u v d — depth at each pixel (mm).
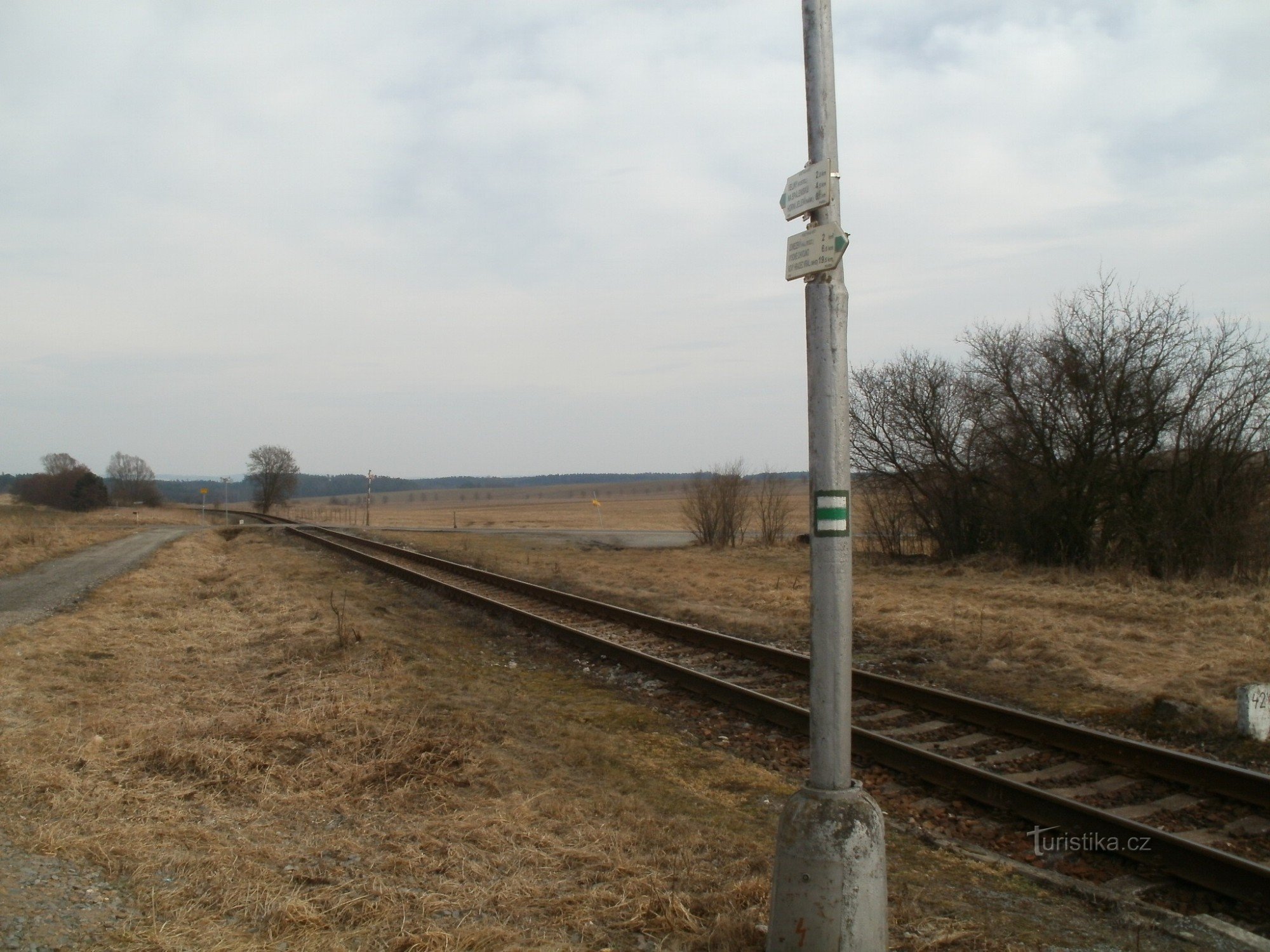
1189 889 5191
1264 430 20469
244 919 4055
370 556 25719
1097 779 7141
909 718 9219
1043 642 12500
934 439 27516
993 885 5148
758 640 14039
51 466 95438
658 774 7262
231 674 9961
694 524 39688
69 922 3871
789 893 3598
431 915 4223
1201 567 20344
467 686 9914
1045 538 24281
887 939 3854
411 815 5637
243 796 5848
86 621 12883
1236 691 9570
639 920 4270
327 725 7469
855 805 3648
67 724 7266
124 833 4965
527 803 5922
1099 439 23328
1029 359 25031
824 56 3832
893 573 24094
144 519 66875
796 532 45938
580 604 16672
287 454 99250
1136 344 22641
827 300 3760
